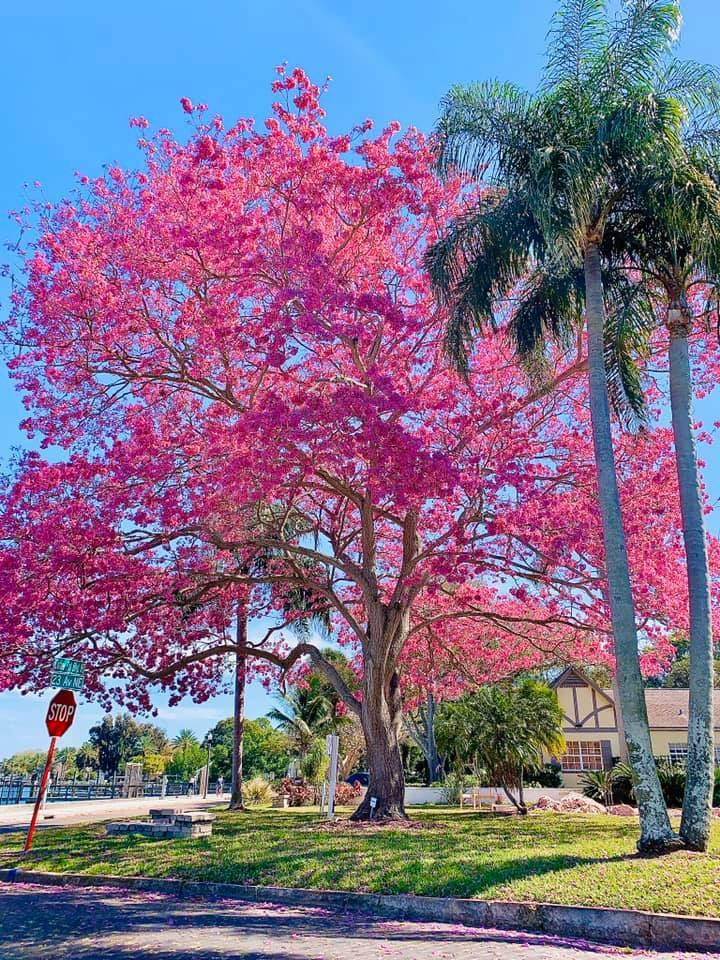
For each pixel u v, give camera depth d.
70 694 15.38
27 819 23.05
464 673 23.36
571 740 36.62
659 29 12.99
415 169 15.30
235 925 8.97
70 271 15.45
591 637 22.27
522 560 16.80
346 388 13.74
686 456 12.53
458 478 13.77
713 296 13.41
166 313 16.44
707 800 11.09
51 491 15.27
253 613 20.80
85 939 8.12
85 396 16.64
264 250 15.68
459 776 25.97
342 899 10.12
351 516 21.42
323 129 15.64
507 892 9.34
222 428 15.77
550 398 17.78
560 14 13.66
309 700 41.16
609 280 14.49
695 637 11.74
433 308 16.81
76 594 14.92
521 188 13.64
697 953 7.62
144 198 15.83
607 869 9.84
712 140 13.12
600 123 12.76
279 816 20.89
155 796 40.72
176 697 18.91
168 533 16.34
